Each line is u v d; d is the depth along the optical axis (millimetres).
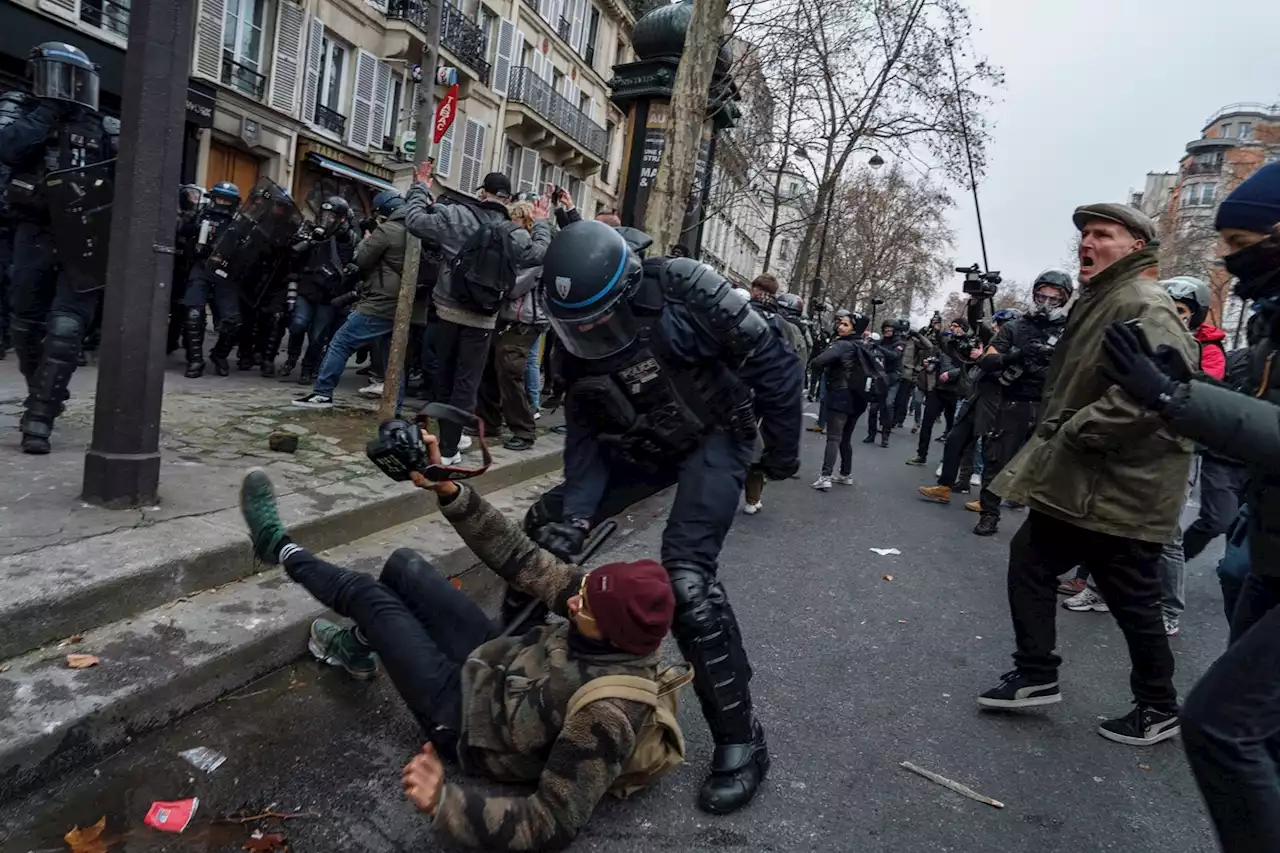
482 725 2301
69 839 2066
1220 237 2252
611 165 31797
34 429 3881
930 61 20906
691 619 2533
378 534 4172
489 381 6516
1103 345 1984
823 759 2959
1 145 3828
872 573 5398
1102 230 3146
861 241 39875
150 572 2941
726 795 2541
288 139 17234
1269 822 1864
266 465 4457
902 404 14359
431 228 5023
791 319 9031
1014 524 7535
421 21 19625
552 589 2521
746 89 18688
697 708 3234
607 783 2111
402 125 20906
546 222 5508
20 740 2188
